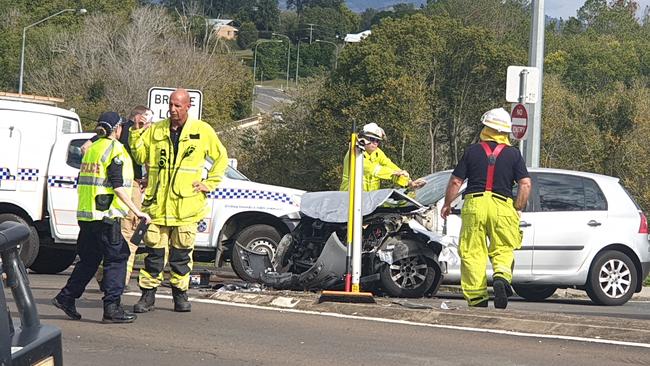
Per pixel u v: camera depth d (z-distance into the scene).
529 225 13.04
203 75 65.62
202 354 7.88
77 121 15.09
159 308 10.06
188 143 9.59
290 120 58.12
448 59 53.19
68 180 14.04
